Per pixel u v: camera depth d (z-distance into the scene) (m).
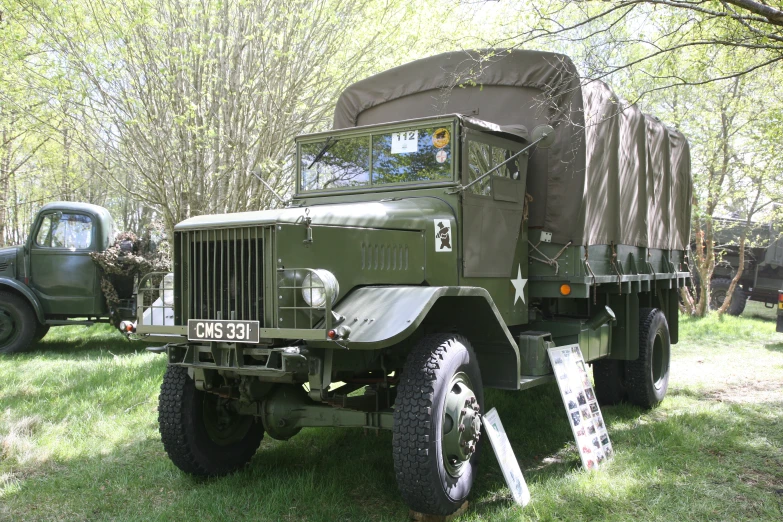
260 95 8.98
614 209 5.28
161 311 3.73
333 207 3.71
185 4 8.57
